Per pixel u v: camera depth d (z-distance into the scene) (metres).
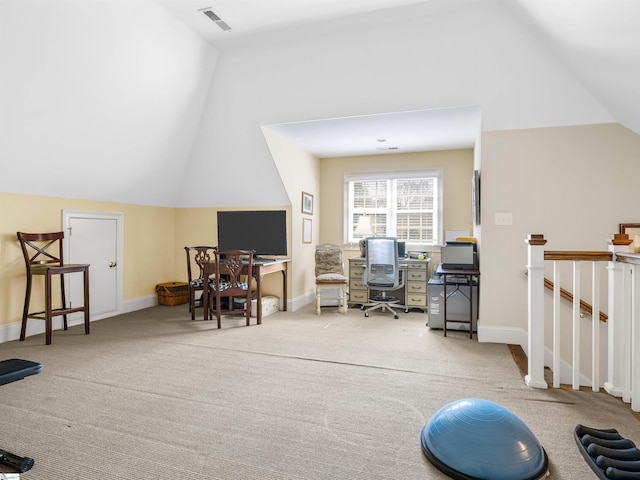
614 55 2.53
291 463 1.76
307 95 4.14
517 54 3.46
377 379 2.79
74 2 2.85
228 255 4.38
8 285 3.72
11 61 2.83
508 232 3.68
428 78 3.71
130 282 5.14
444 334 3.99
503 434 1.70
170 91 4.12
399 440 1.97
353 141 5.23
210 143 4.95
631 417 2.18
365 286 5.59
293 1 3.28
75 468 1.71
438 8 3.39
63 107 3.39
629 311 2.38
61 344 3.60
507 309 3.72
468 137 4.99
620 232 3.42
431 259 5.92
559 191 3.54
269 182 5.11
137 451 1.84
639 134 3.35
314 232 6.20
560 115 3.50
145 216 5.38
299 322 4.62
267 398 2.45
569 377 3.46
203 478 1.65
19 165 3.52
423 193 6.05
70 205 4.30
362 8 3.38
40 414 2.21
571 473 1.69
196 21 3.59
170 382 2.70
